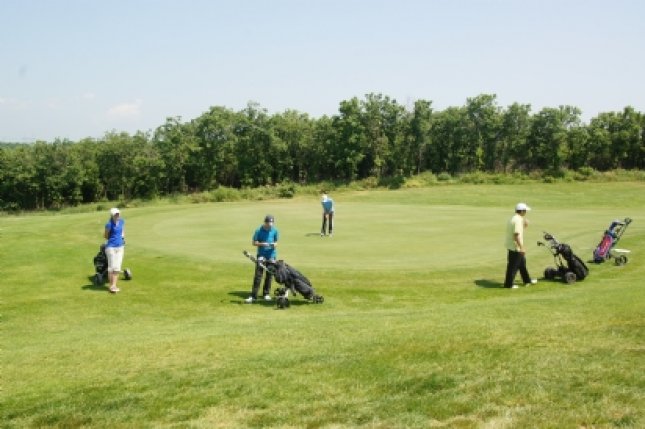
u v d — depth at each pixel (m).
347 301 14.88
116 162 85.31
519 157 86.06
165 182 86.62
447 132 87.75
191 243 23.19
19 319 12.92
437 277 17.31
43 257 19.56
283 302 14.13
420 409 6.09
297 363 7.96
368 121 84.69
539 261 19.94
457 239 24.27
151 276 17.39
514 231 16.09
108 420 6.16
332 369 7.60
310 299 14.65
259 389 6.94
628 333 8.77
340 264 18.66
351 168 84.12
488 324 10.11
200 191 88.31
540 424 5.59
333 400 6.48
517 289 16.14
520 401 6.18
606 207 53.97
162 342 9.86
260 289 16.05
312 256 20.08
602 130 82.06
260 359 8.30
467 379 6.94
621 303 11.51
